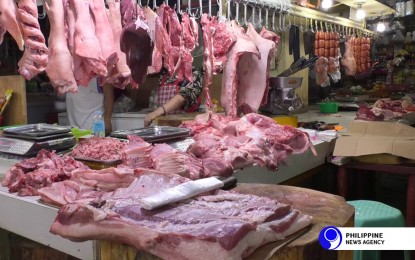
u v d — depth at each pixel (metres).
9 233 2.52
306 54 6.97
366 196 4.65
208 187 1.82
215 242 1.36
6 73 5.50
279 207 1.61
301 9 4.89
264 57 3.94
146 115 4.87
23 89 4.14
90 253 1.83
